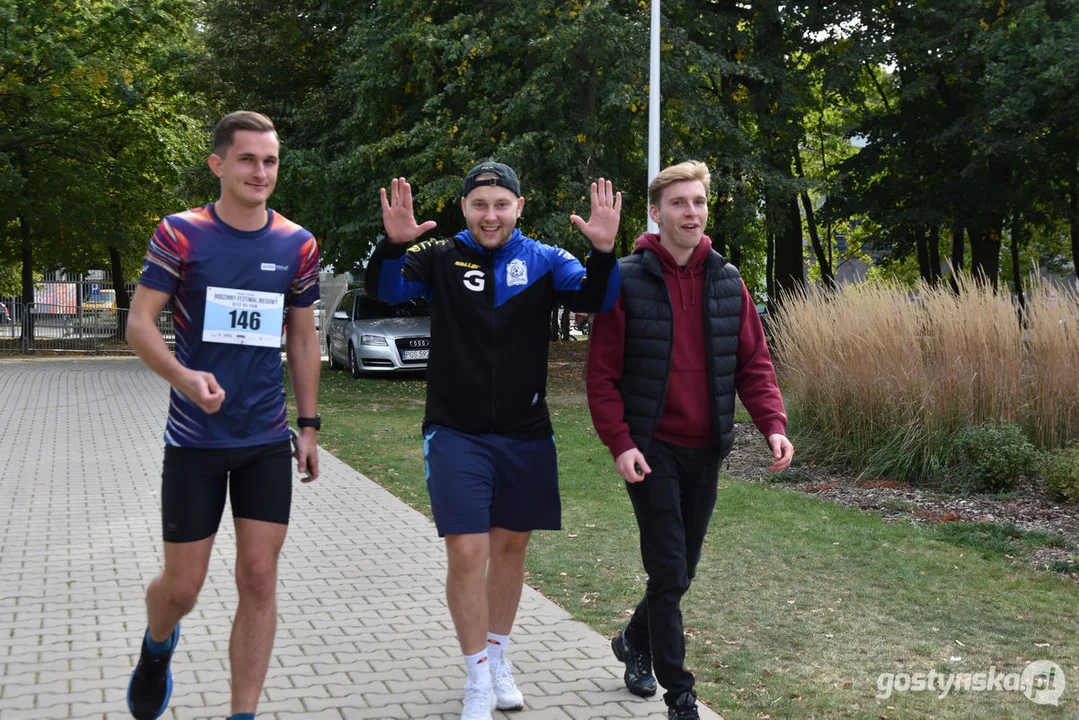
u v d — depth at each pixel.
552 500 3.75
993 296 8.95
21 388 17.75
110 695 3.95
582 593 5.52
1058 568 5.94
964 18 19.94
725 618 5.03
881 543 6.57
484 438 3.63
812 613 5.11
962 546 6.52
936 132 21.91
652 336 3.59
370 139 19.11
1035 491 8.09
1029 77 18.34
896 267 28.61
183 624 4.91
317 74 22.80
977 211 22.02
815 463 9.36
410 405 15.36
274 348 3.27
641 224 26.52
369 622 4.98
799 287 10.33
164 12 26.06
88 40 25.64
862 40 20.70
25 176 27.88
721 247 21.25
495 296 3.61
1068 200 22.89
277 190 20.11
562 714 3.79
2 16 23.94
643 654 4.00
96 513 7.54
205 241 3.16
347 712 3.80
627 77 16.98
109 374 21.27
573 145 17.44
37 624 4.88
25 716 3.72
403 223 3.50
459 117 17.78
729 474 9.16
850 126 24.44
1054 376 8.60
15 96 26.09
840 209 23.19
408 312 20.61
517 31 17.08
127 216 31.73
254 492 3.25
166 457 3.21
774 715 3.82
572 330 40.72
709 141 19.39
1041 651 4.55
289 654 4.48
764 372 3.82
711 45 20.66
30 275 29.95
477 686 3.57
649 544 3.58
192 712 3.78
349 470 9.74
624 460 3.52
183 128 29.34
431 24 17.73
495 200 3.59
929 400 8.64
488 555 3.83
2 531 6.92
